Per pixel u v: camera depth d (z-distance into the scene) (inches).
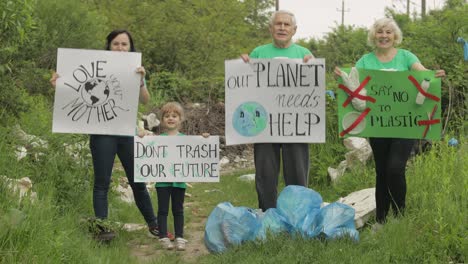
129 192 387.5
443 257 227.0
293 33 283.6
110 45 293.1
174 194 290.8
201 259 260.2
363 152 395.9
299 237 246.1
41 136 348.8
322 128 279.7
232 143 280.4
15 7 297.3
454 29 512.4
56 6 653.3
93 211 310.5
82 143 347.6
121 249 267.4
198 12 1062.4
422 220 255.1
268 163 280.5
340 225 252.4
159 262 252.1
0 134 308.3
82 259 230.4
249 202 402.3
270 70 280.1
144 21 985.5
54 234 238.4
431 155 323.6
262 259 229.8
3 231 216.5
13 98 335.3
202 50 1004.6
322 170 413.4
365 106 269.9
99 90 282.2
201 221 354.3
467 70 453.1
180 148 292.0
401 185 263.9
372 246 241.4
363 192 324.8
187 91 770.2
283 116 279.9
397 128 269.3
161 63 983.0
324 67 279.3
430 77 268.4
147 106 709.3
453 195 271.4
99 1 1016.2
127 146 290.0
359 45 892.6
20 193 263.7
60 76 281.4
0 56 323.6
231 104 280.7
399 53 277.4
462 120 403.2
